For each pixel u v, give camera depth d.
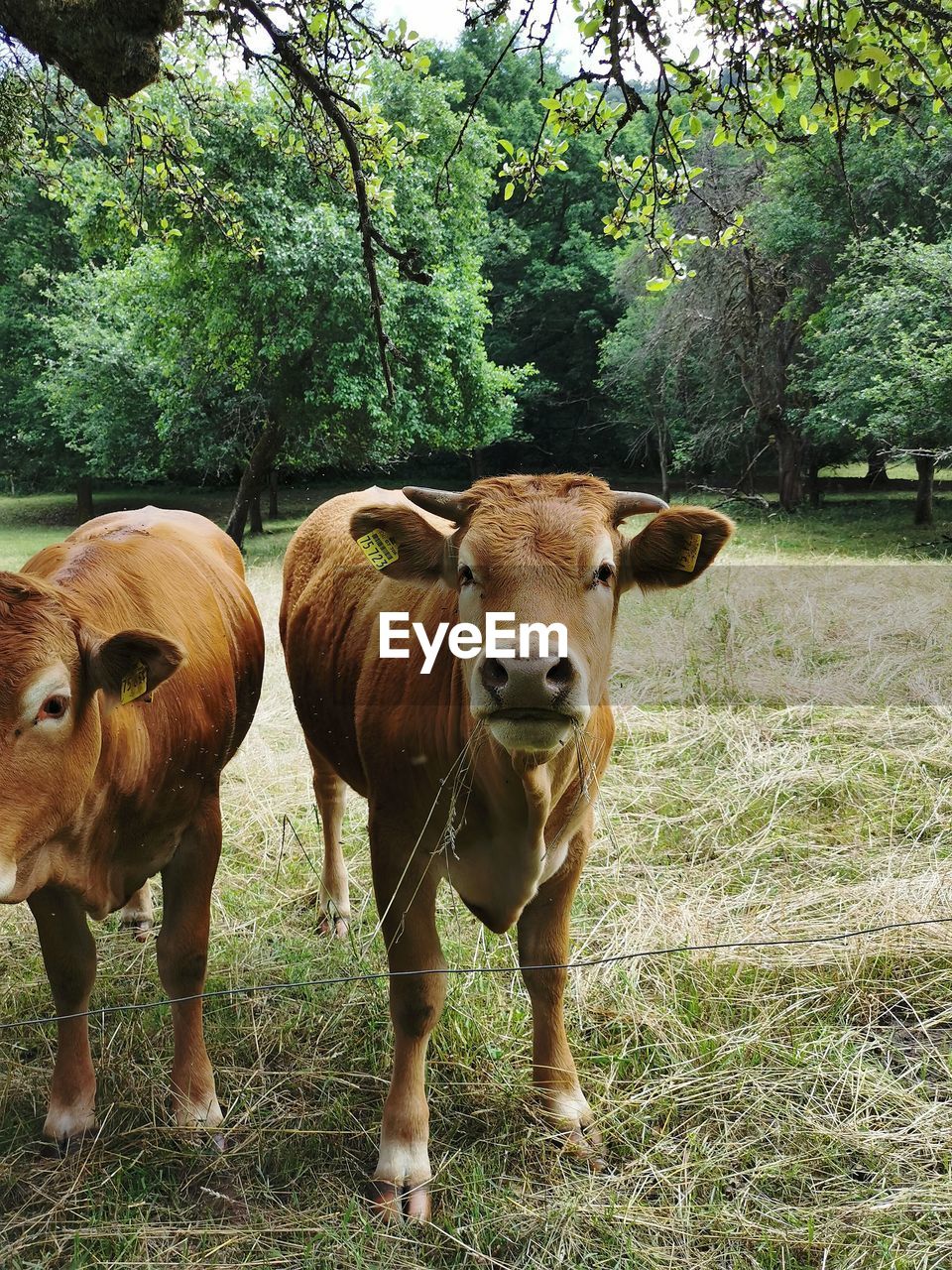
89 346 20.02
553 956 3.03
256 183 13.14
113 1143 2.95
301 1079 3.21
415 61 4.22
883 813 5.02
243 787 5.63
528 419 35.47
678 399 23.89
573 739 2.56
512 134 31.23
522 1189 2.75
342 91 4.47
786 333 17.44
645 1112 3.03
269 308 14.35
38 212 25.80
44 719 2.42
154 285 15.12
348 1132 2.97
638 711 6.49
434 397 16.23
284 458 17.94
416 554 2.80
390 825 2.96
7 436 26.50
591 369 33.69
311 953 3.94
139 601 3.18
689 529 2.72
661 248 4.36
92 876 2.83
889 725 6.02
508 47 3.61
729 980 3.63
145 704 2.93
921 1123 2.91
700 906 4.16
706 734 6.05
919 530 16.16
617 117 4.02
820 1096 3.05
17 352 25.81
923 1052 3.26
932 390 12.92
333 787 4.27
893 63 3.66
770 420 19.14
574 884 3.03
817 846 4.72
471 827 2.81
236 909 4.33
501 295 33.78
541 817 2.59
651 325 22.98
